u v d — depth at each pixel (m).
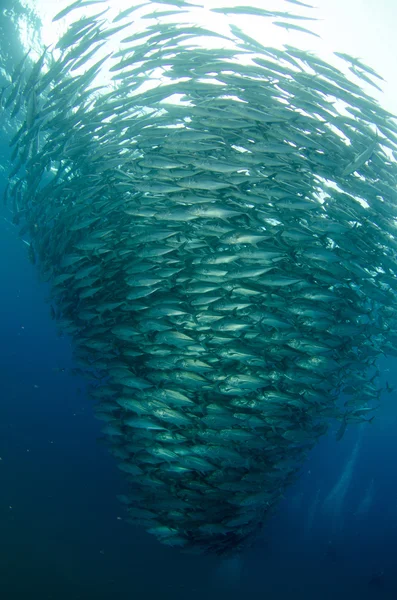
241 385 2.69
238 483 3.02
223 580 3.82
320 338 3.04
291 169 2.83
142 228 3.09
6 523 3.88
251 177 2.62
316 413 3.38
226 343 2.89
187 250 2.98
